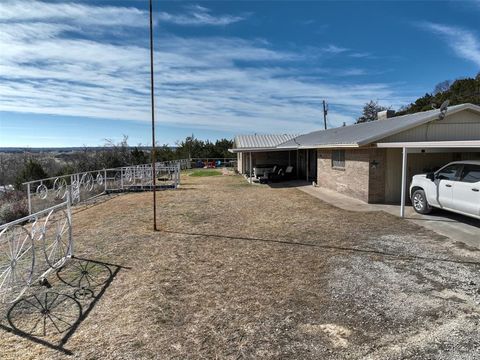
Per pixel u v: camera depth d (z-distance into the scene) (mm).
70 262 5836
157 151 34281
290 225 8555
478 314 4016
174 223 8820
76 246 6762
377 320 3914
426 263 5695
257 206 11477
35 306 4258
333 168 15234
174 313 4090
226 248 6637
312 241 7082
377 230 7926
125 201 12797
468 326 3760
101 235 7609
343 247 6648
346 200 12562
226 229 8164
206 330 3723
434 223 8453
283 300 4422
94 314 4062
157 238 7352
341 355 3287
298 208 11023
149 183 17594
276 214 10016
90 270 5473
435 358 3229
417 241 6973
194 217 9602
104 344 3459
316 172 19125
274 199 13117
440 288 4723
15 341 3508
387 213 9859
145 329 3740
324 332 3682
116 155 26156
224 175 26562
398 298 4445
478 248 6445
